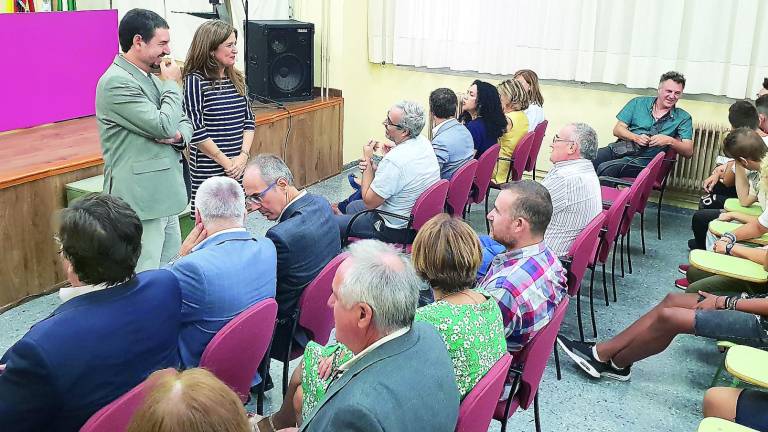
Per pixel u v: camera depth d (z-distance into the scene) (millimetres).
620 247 4301
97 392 1554
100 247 1580
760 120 3998
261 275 2121
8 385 1468
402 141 3564
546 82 5520
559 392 2896
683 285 3793
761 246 3182
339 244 2666
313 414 1428
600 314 3607
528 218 2250
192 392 989
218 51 3389
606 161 4941
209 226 2137
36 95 4602
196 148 3521
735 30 4773
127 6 6094
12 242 3385
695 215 4117
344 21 5602
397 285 1454
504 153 4719
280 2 5668
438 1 5668
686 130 4812
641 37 5027
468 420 1580
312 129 5465
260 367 2549
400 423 1336
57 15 4621
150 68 2791
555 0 5242
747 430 1831
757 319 2584
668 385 2963
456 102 4086
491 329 1784
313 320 2430
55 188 3582
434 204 3523
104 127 2771
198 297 1978
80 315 1542
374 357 1434
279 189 2523
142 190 2814
